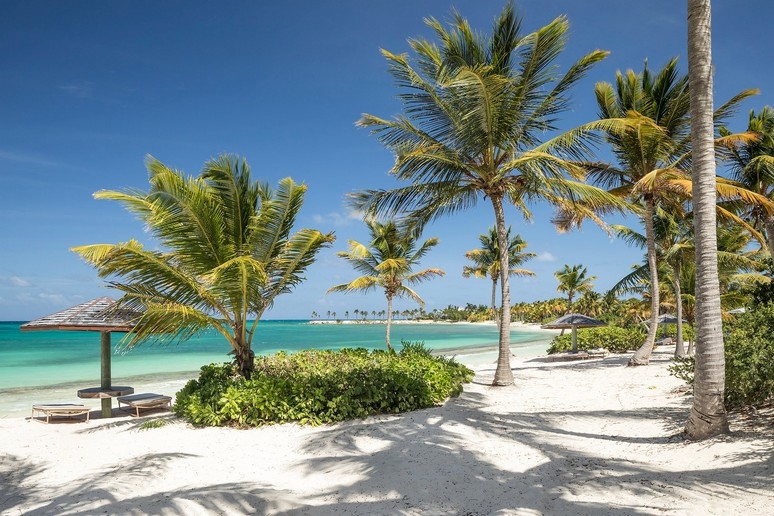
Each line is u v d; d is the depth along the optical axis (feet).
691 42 21.36
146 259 28.78
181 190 29.91
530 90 41.37
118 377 64.69
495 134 40.91
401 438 23.11
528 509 14.66
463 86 36.83
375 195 44.96
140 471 19.49
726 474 16.17
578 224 59.06
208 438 25.39
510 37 40.01
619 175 57.62
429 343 146.72
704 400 21.06
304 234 32.32
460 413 28.89
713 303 21.15
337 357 42.16
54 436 28.60
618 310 166.61
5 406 43.52
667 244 68.39
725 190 43.70
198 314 30.45
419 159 40.86
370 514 14.82
